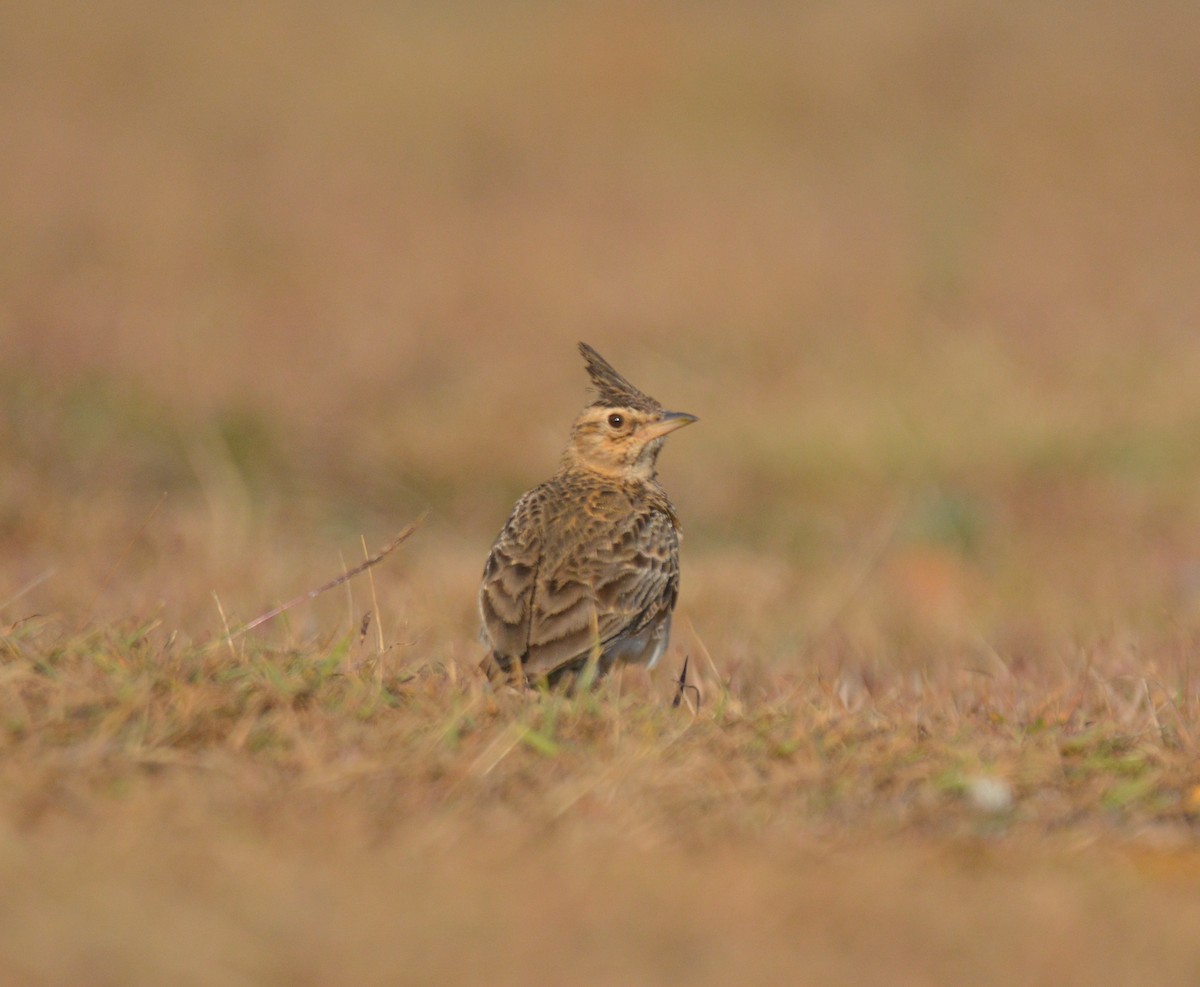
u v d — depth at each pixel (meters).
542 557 13.04
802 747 10.46
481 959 7.14
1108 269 35.62
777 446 24.62
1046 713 11.99
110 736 9.59
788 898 8.00
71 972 6.73
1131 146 46.19
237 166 44.00
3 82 49.22
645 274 35.16
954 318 30.83
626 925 7.58
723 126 48.00
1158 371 27.20
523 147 46.62
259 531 19.00
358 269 35.75
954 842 9.48
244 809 8.90
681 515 23.00
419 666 11.73
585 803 9.44
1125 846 9.70
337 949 7.11
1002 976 7.33
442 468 24.08
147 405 24.22
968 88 50.28
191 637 12.80
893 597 18.86
